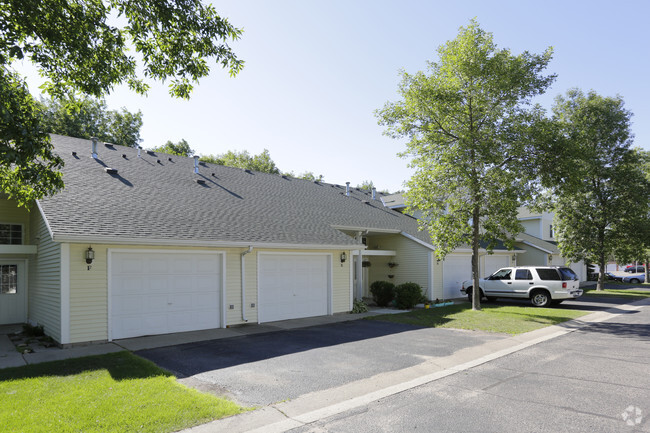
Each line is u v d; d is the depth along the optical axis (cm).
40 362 790
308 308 1459
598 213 2480
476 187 1442
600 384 661
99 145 1672
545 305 1773
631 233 2436
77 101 916
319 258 1512
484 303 1950
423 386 657
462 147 1439
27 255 1346
